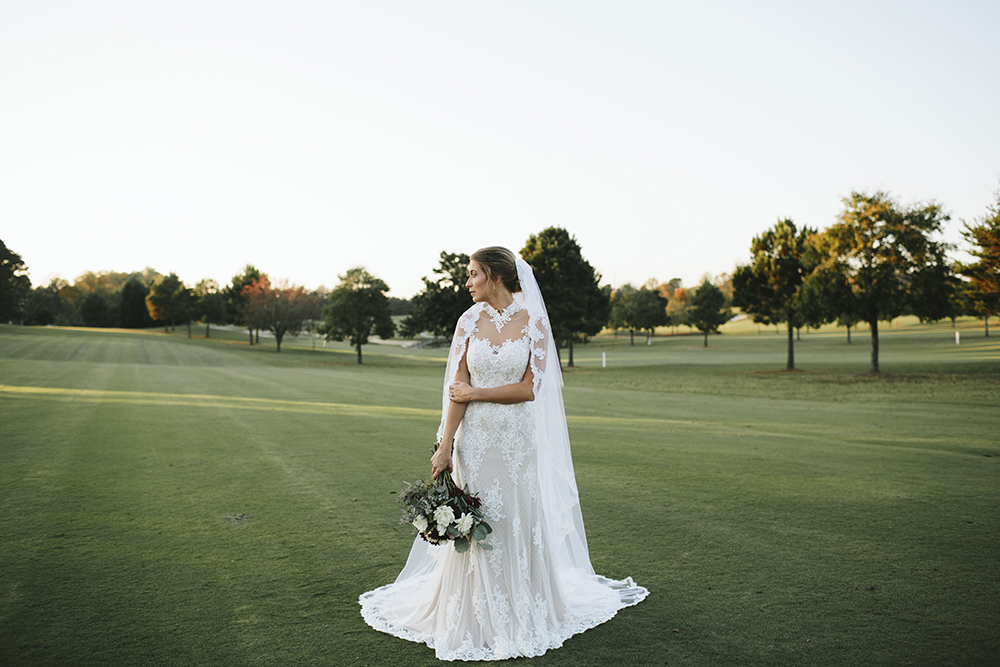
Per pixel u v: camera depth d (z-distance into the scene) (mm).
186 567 4074
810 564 4188
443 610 3182
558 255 40219
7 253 71062
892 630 3182
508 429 3287
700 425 11609
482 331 3414
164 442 8961
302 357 58562
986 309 24906
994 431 10852
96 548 4410
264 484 6473
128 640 3037
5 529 4809
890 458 8133
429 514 3191
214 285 97375
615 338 101688
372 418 12023
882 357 41281
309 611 3428
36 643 2986
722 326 121312
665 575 4008
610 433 10406
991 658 2881
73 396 15000
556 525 3697
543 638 3066
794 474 7078
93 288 135750
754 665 2826
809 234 33031
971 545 4570
